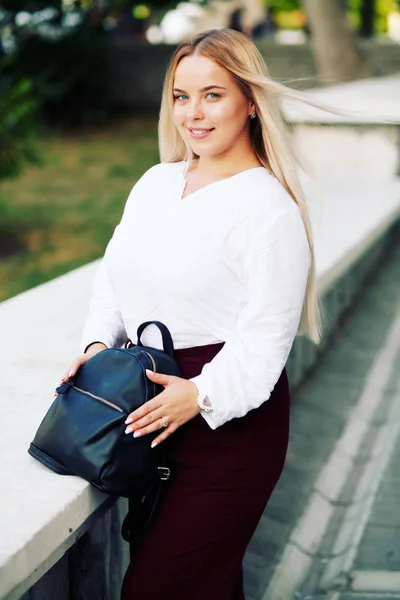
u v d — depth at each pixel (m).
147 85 20.98
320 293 4.34
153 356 2.05
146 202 2.22
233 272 2.06
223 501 2.12
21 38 17.97
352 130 8.27
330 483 4.00
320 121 7.96
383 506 3.81
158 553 2.13
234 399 2.01
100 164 14.92
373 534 3.59
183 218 2.10
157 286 2.11
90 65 18.94
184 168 2.26
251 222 2.04
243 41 2.11
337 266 4.66
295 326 2.06
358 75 14.43
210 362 2.10
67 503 1.99
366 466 4.19
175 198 2.17
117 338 2.38
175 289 2.08
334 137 8.36
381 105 8.34
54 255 9.42
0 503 1.98
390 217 6.22
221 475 2.11
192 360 2.13
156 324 2.12
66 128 18.81
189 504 2.12
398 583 3.27
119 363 2.04
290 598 3.21
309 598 3.21
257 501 2.16
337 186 7.41
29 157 9.31
